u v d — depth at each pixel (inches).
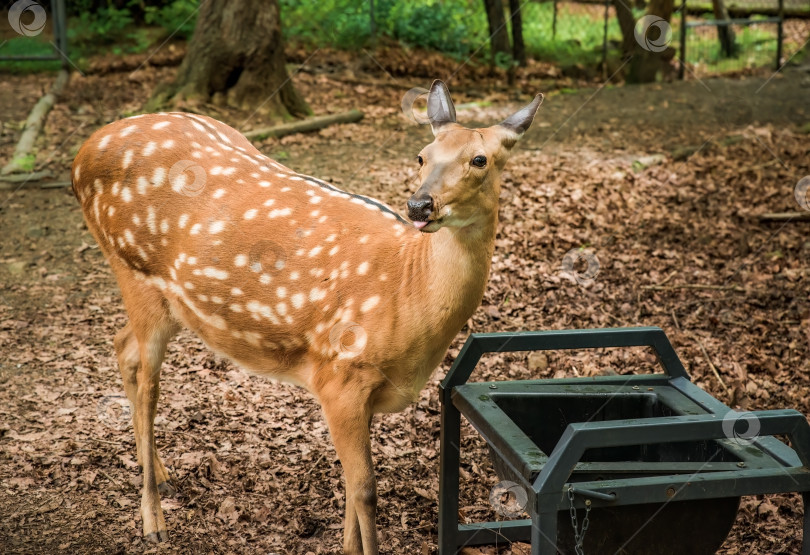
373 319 119.7
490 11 498.6
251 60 372.8
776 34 618.8
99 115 368.5
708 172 335.0
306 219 130.4
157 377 145.5
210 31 372.5
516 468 106.9
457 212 108.6
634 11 566.6
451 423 130.2
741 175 331.0
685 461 124.4
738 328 222.2
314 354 127.3
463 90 462.0
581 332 127.8
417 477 162.6
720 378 198.7
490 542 139.9
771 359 206.8
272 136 351.9
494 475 164.9
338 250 125.7
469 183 107.8
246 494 154.3
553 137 377.4
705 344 213.8
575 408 127.9
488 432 115.0
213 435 171.9
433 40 515.8
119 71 441.7
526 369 201.5
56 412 176.9
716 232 279.0
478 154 107.4
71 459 161.6
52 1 427.5
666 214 291.1
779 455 112.7
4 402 179.0
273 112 371.9
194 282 134.6
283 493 155.1
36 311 219.3
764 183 323.6
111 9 480.7
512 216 280.2
